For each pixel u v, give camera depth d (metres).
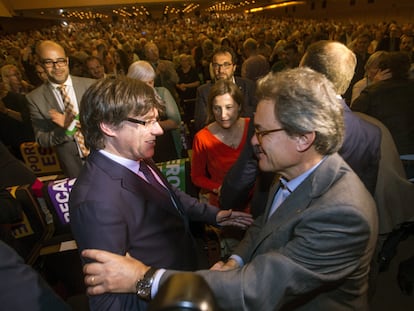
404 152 1.97
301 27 13.43
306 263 0.66
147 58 4.50
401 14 12.60
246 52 4.98
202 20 20.77
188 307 0.27
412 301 1.79
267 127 0.73
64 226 1.43
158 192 0.94
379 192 1.53
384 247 1.93
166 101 2.28
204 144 1.68
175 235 0.98
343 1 16.52
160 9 25.61
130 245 0.83
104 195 0.78
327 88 0.71
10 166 1.64
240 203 1.37
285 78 0.72
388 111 1.95
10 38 13.21
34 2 14.58
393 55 2.04
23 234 1.38
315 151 0.73
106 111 0.78
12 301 0.62
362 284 0.76
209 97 1.65
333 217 0.64
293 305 0.77
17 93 2.96
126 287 0.71
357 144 1.11
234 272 0.69
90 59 3.16
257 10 30.09
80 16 24.44
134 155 0.87
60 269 1.43
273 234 0.74
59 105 2.01
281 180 0.90
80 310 1.20
